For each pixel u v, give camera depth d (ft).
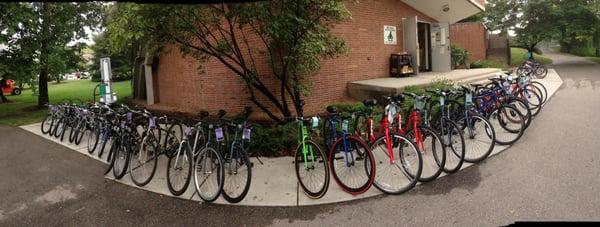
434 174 14.74
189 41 21.86
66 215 13.93
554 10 73.97
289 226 12.20
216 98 30.91
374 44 37.37
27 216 14.03
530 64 50.78
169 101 38.68
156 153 16.58
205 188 14.74
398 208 12.87
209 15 20.24
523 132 19.99
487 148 16.93
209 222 12.76
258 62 28.27
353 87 33.68
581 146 18.17
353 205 13.35
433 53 46.73
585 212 11.72
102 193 15.87
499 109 19.67
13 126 35.09
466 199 13.15
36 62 43.96
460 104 18.33
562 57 104.58
